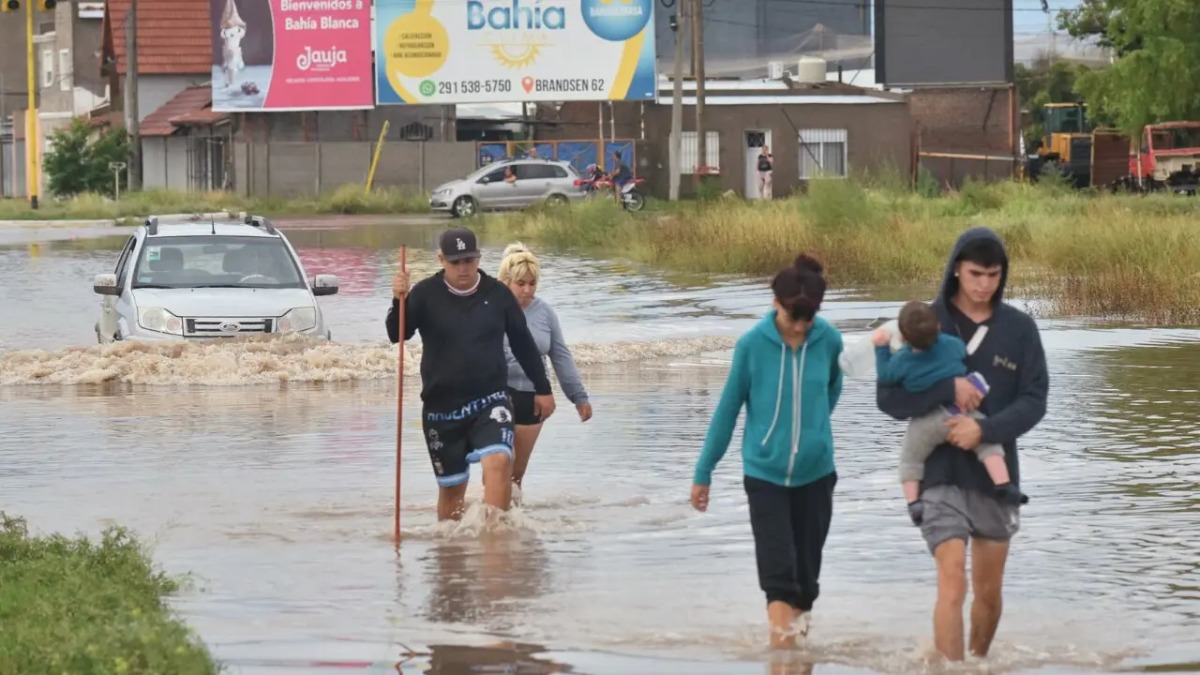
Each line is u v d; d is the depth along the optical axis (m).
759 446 27.09
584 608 29.73
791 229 120.56
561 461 44.81
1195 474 42.00
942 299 26.17
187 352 63.75
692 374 63.91
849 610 29.55
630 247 133.38
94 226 185.25
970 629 26.77
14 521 34.38
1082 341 71.38
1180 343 70.38
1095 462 43.78
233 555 34.03
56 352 66.06
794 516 27.47
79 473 43.41
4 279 109.31
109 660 23.44
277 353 64.31
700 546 34.72
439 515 36.91
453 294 36.03
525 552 34.22
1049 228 117.69
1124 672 25.84
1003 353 25.70
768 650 27.05
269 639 27.59
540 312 39.22
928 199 168.25
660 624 28.66
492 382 36.12
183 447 47.41
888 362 25.72
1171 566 32.66
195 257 68.75
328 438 49.06
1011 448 26.11
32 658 23.70
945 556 25.52
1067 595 30.52
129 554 31.75
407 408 55.22
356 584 31.55
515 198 196.62
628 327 80.12
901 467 25.95
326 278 68.38
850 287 100.19
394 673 25.67
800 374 27.05
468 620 28.89
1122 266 88.12
